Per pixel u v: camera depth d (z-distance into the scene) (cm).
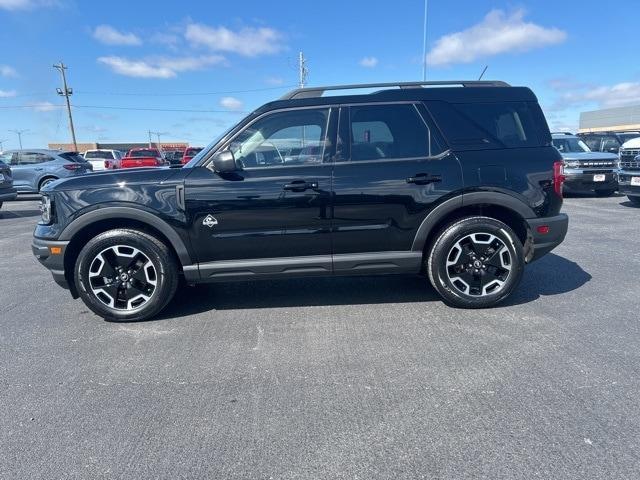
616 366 312
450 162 403
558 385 290
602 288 475
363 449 235
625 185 1043
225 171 384
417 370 314
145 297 410
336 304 447
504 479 212
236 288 505
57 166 1609
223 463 228
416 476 215
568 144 1354
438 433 246
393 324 394
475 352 338
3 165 1210
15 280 564
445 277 414
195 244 397
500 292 417
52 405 283
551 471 216
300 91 412
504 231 406
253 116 402
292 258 406
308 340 367
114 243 398
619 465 218
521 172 406
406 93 413
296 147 402
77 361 341
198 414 270
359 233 403
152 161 2339
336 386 297
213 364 331
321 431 251
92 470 225
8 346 369
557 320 393
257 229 397
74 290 424
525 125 419
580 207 1084
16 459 234
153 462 230
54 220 400
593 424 250
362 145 403
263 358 338
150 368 327
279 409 272
